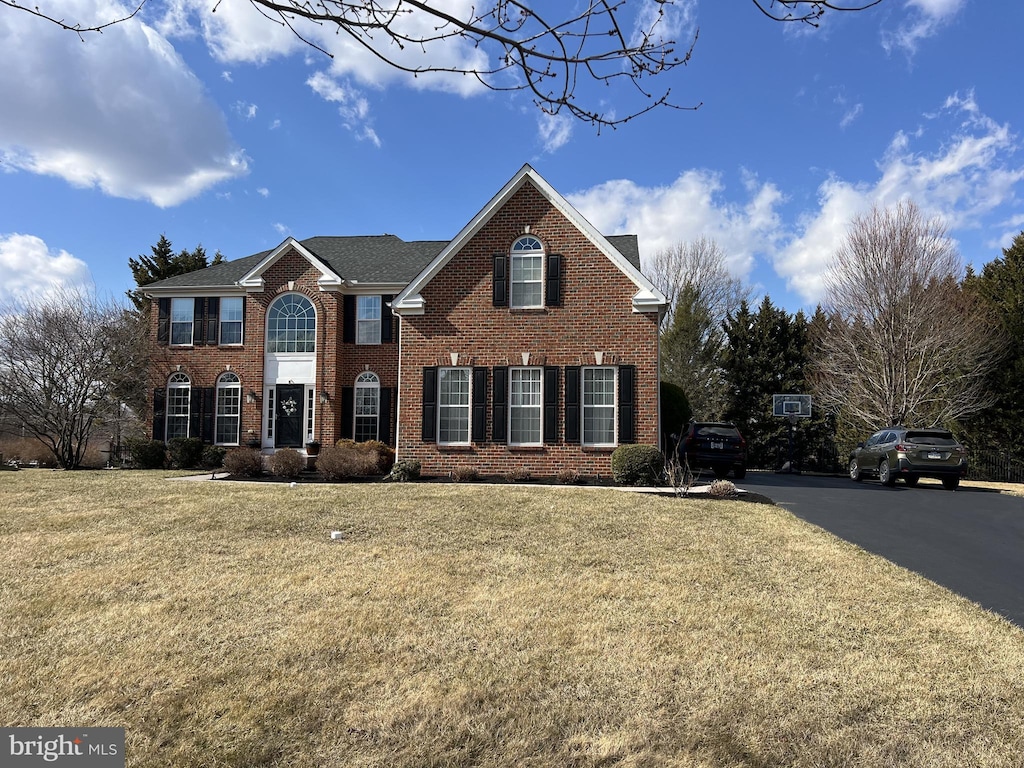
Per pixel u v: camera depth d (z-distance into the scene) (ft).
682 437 72.64
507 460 55.26
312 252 79.51
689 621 18.76
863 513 40.01
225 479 53.42
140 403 82.07
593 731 12.58
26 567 24.39
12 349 72.28
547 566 24.97
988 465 81.82
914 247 83.92
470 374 56.49
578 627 18.17
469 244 57.21
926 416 82.94
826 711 13.38
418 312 57.21
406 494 42.50
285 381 75.31
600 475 53.98
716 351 128.77
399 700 13.71
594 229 55.21
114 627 17.99
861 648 16.90
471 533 30.76
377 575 23.30
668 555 27.02
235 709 13.26
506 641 17.11
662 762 11.53
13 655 15.98
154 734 12.32
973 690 14.44
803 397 89.86
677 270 138.31
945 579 24.52
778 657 16.19
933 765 11.50
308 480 53.47
